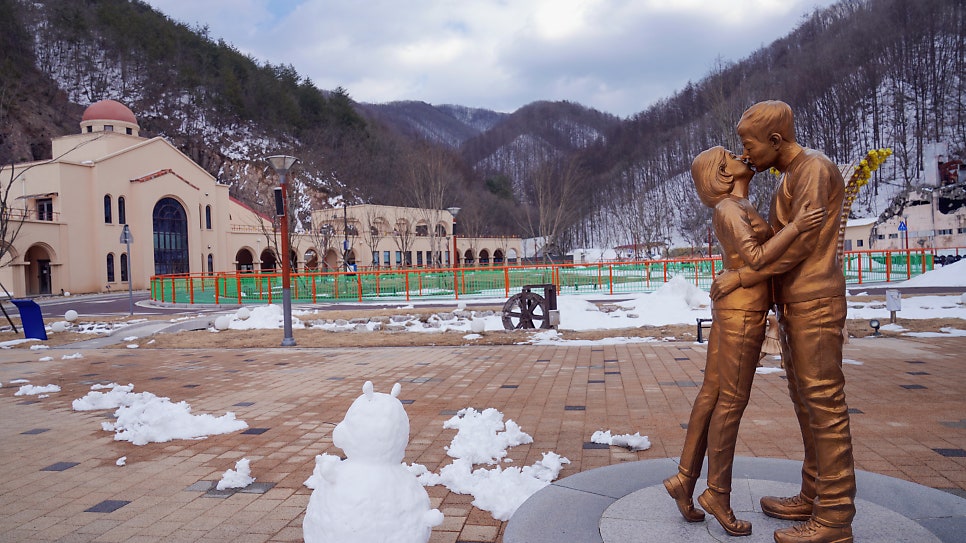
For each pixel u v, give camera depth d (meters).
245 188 102.12
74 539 3.89
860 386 7.42
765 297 3.10
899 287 23.33
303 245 64.31
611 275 25.70
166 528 4.03
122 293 50.81
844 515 2.85
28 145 82.62
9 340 17.33
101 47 109.12
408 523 2.54
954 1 93.19
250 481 4.89
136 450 5.96
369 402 2.67
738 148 31.03
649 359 10.30
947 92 85.31
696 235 66.94
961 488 4.08
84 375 10.78
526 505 3.62
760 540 3.04
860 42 100.38
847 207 3.86
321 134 113.19
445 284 29.47
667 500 3.61
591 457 5.14
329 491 2.57
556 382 8.62
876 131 85.75
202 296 32.03
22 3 100.62
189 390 9.03
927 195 51.69
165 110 105.56
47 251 49.06
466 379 9.14
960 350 9.81
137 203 55.31
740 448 5.16
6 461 5.69
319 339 14.93
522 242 96.25
